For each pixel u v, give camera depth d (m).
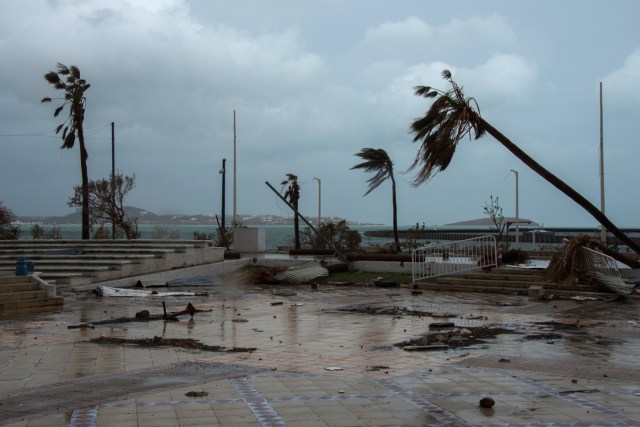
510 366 8.77
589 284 18.39
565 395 7.16
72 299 18.56
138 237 41.16
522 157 17.91
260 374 8.36
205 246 27.22
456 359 9.30
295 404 6.86
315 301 17.75
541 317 14.03
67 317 14.62
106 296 19.31
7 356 9.72
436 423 6.16
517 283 19.31
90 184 36.44
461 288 20.06
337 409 6.66
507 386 7.60
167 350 10.19
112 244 27.44
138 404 6.85
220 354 9.84
